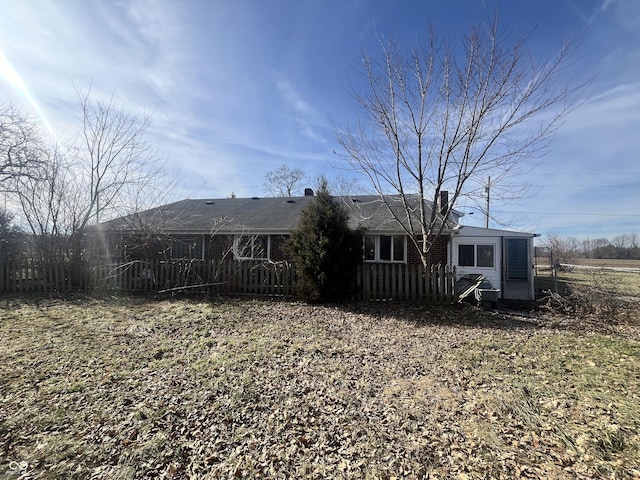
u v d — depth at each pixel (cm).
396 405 400
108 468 290
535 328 790
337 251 1025
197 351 584
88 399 407
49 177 1194
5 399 404
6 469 287
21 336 648
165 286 1134
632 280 1803
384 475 283
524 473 281
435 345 648
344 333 723
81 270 1168
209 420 365
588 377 483
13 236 1172
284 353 580
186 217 1683
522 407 391
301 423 361
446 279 1017
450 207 1080
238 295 1112
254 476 283
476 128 1019
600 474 279
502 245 1356
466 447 318
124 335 666
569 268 2062
